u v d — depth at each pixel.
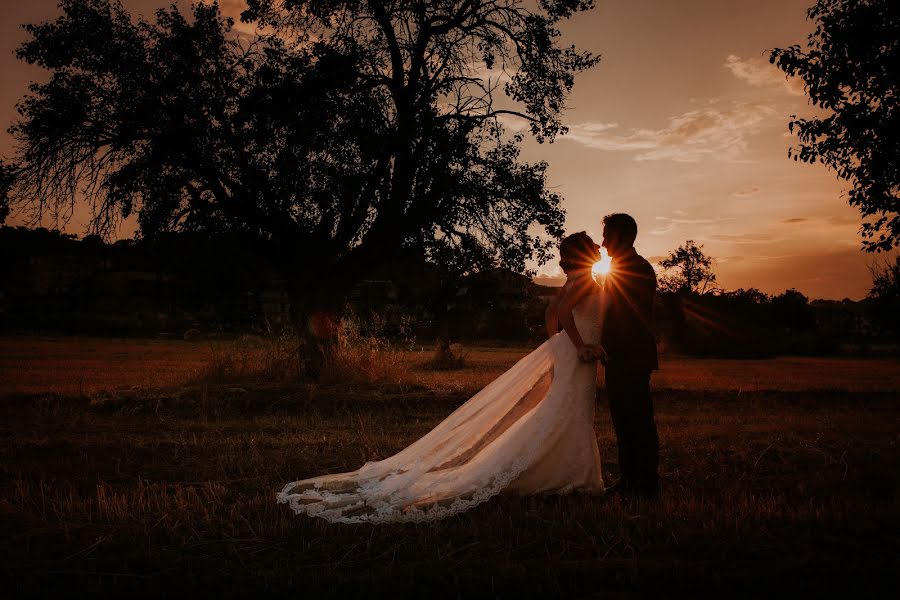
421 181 14.18
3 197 13.71
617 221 4.67
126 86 13.59
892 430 7.99
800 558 3.19
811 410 11.01
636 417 4.52
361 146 13.44
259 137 13.47
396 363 15.00
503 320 48.25
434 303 20.55
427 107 13.85
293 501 4.14
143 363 23.39
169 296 51.09
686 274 61.59
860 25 9.24
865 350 54.31
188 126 13.48
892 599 2.70
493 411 4.71
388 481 4.37
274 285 35.47
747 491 4.72
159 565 3.20
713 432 7.67
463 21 14.63
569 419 4.54
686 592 2.82
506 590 2.82
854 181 10.04
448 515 3.94
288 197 13.59
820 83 9.81
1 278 55.72
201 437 7.33
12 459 5.98
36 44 13.29
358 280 14.88
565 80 15.01
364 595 2.80
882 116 9.41
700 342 51.34
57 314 52.25
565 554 3.31
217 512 4.13
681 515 3.95
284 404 10.16
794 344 54.66
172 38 13.59
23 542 3.53
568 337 4.70
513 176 14.41
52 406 9.91
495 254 15.28
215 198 14.26
